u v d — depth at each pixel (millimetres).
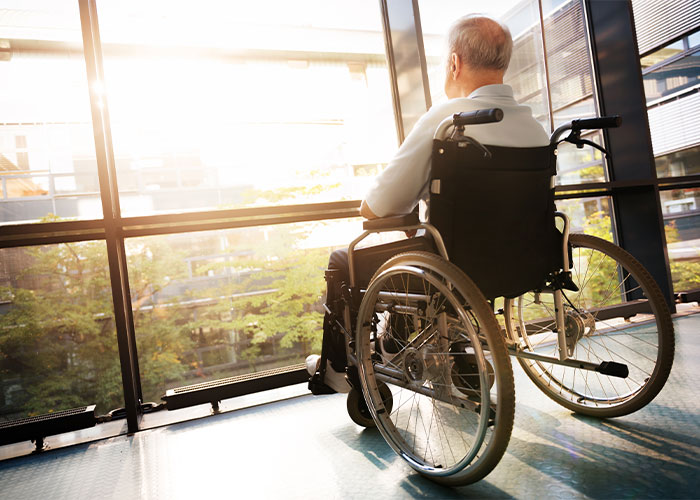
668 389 1371
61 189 3436
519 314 1404
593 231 2766
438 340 968
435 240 926
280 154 3455
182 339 4773
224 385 1717
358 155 2836
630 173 2611
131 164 3967
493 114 725
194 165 3934
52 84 2711
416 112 2150
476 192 925
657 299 1055
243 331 4711
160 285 4594
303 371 1846
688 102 2859
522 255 1030
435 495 893
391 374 1057
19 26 2537
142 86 3184
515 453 1044
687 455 937
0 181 3281
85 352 4383
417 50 2082
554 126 2797
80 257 3855
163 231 1756
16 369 4277
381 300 1120
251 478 1077
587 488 846
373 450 1173
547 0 2766
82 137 3463
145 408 1760
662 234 2490
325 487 986
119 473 1199
